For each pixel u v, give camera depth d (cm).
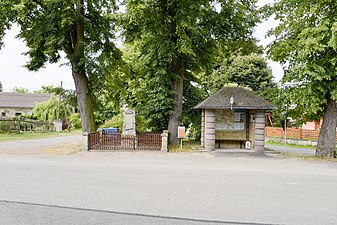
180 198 719
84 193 755
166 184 870
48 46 1764
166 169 1137
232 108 1730
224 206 659
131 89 2423
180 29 1752
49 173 1019
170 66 2005
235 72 3816
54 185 838
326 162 1395
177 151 1727
